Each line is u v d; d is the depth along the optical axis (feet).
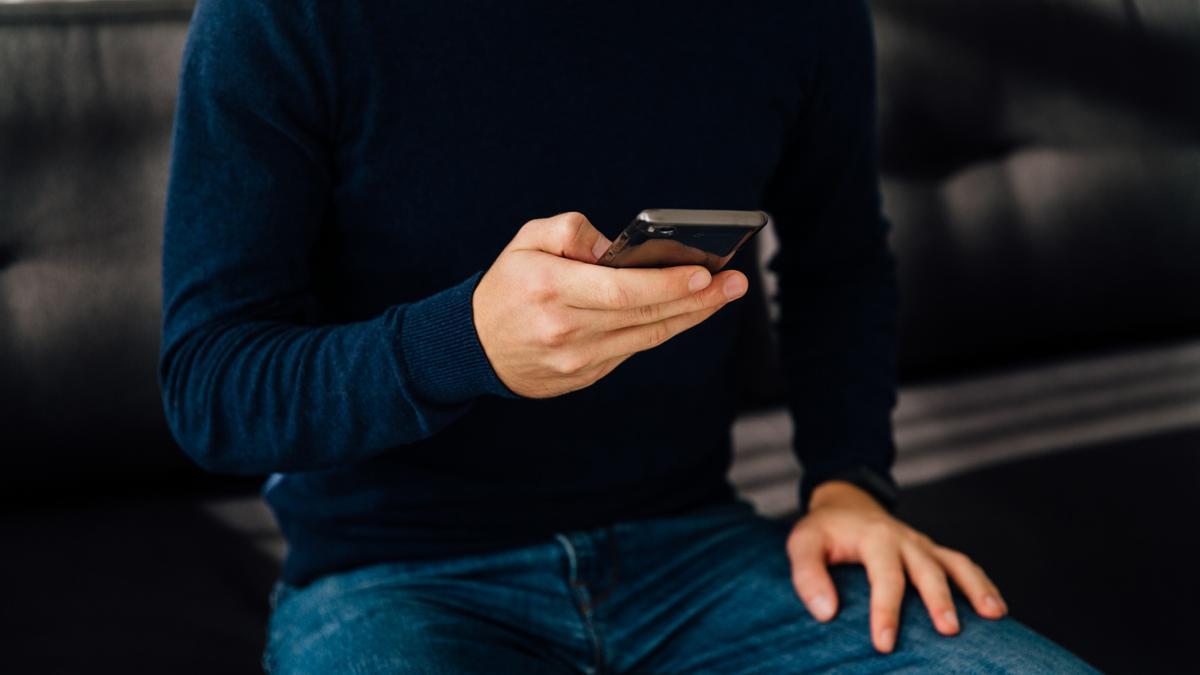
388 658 2.29
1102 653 3.01
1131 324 5.02
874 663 2.48
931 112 4.70
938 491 3.92
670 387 2.81
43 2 3.84
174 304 2.35
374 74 2.35
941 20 4.70
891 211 4.63
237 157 2.31
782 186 3.29
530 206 2.55
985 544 3.55
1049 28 4.83
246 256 2.32
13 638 3.01
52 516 3.79
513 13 2.45
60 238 3.76
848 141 3.15
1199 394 4.65
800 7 2.81
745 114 2.77
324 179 2.45
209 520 3.82
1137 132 4.92
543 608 2.67
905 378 4.81
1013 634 2.48
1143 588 3.31
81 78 3.81
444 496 2.66
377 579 2.64
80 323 3.77
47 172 3.76
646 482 2.90
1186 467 4.04
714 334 2.85
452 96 2.43
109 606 3.22
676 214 1.70
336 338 2.21
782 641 2.64
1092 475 4.00
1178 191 4.96
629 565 2.83
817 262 3.37
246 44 2.29
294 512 2.74
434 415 2.15
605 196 2.62
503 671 2.38
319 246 2.59
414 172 2.45
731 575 2.88
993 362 4.95
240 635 3.20
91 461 3.85
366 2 2.34
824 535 2.87
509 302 1.92
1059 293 4.86
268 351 2.23
